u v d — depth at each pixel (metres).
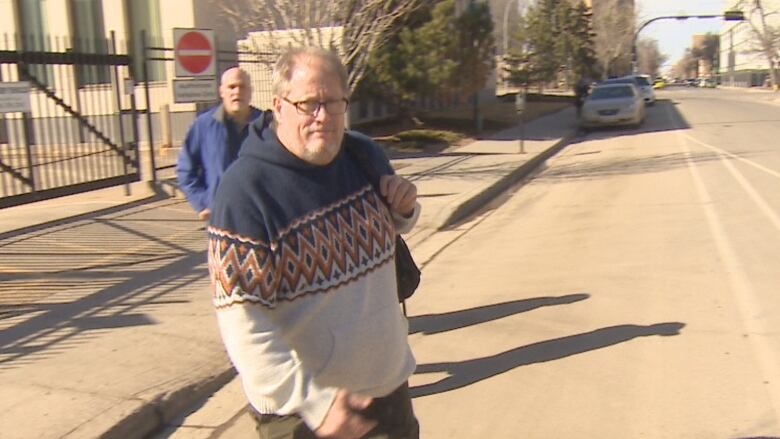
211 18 18.30
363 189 2.37
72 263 7.53
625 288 6.47
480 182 13.26
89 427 3.87
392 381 2.45
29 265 7.45
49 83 16.94
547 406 4.26
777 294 6.07
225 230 2.15
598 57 74.25
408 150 19.09
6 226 9.30
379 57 20.08
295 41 11.41
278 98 2.23
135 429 4.02
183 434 4.12
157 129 18.45
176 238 8.70
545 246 8.45
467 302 6.37
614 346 5.11
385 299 2.38
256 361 2.12
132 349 5.08
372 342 2.33
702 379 4.49
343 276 2.25
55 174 11.76
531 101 44.06
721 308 5.79
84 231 9.08
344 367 2.29
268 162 2.20
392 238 2.43
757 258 7.23
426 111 27.72
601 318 5.71
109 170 13.60
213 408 4.42
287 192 2.20
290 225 2.19
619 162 16.34
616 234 8.79
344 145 2.40
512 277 7.12
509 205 11.78
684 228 8.83
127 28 19.28
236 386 4.71
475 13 22.08
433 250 8.68
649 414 4.09
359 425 2.18
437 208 10.63
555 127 26.58
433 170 15.18
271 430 2.28
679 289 6.35
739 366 4.65
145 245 8.34
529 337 5.39
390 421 2.48
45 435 3.78
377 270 2.34
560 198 12.09
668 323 5.51
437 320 5.92
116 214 10.18
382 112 25.42
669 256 7.51
